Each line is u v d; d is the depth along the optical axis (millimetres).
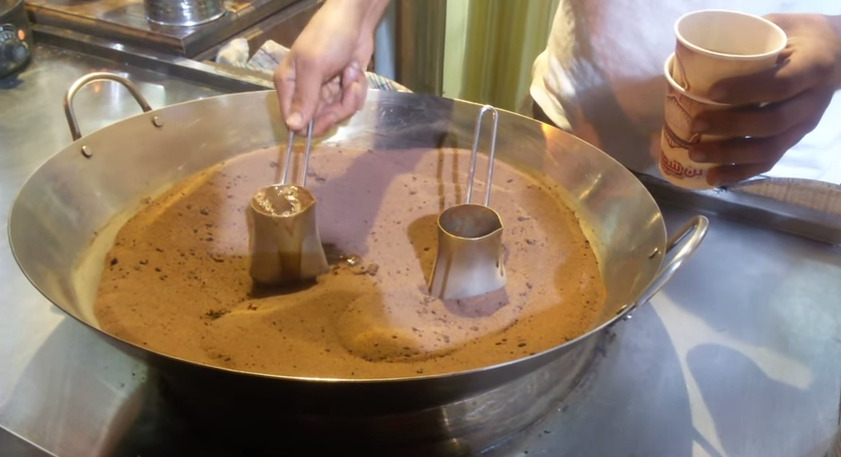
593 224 623
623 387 506
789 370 519
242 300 551
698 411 490
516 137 695
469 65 1439
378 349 488
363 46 682
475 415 484
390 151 718
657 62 713
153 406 491
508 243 609
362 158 705
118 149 635
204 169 686
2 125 820
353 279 568
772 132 479
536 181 676
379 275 575
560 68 788
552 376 509
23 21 940
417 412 479
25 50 922
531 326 523
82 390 499
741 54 494
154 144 661
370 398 401
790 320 560
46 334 540
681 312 565
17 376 507
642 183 633
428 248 607
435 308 533
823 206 646
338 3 652
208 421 481
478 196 661
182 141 679
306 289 561
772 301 576
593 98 769
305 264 558
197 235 614
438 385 385
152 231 607
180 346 483
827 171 738
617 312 498
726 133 479
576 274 579
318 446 470
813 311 568
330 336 508
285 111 618
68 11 995
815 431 475
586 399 499
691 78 466
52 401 490
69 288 524
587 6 727
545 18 1290
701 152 500
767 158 511
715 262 611
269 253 546
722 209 659
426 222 638
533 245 608
